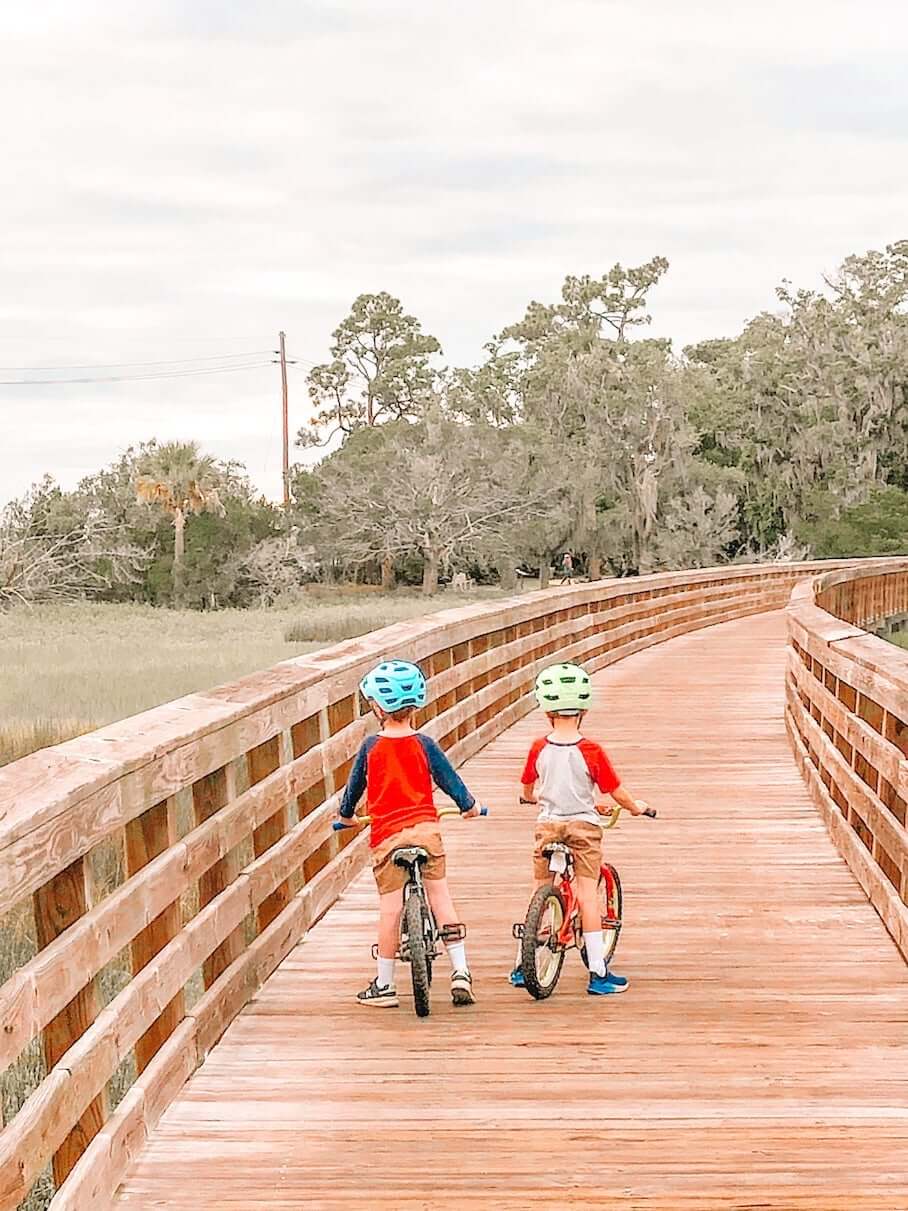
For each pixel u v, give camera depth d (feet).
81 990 12.69
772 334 227.40
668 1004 18.83
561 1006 18.78
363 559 197.06
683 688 55.72
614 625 68.39
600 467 201.46
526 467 196.54
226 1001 17.83
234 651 109.81
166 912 15.48
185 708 17.75
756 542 213.66
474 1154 14.20
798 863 26.84
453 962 18.56
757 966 20.49
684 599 84.48
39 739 63.10
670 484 203.10
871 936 22.00
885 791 23.34
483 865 27.04
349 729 25.26
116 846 37.37
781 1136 14.56
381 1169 13.88
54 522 173.47
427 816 18.24
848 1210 12.92
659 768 37.37
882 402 207.31
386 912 18.42
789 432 211.20
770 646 74.84
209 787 17.51
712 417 217.56
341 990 19.44
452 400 221.46
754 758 38.93
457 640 36.88
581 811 18.83
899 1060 16.74
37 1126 11.22
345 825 18.71
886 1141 14.42
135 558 174.09
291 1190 13.44
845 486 204.74
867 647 26.25
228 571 179.11
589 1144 14.40
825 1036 17.56
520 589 199.82
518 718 46.70
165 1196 13.34
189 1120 15.07
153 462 177.47
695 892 24.71
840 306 236.84
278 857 20.12
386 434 208.03
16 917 32.04
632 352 222.48
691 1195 13.24
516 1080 16.16
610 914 20.10
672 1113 15.17
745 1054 16.94
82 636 127.13
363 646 27.78
